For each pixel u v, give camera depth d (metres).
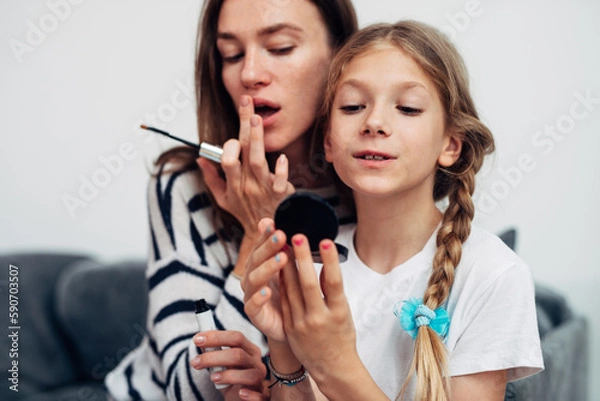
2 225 2.13
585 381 1.53
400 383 0.85
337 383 0.75
